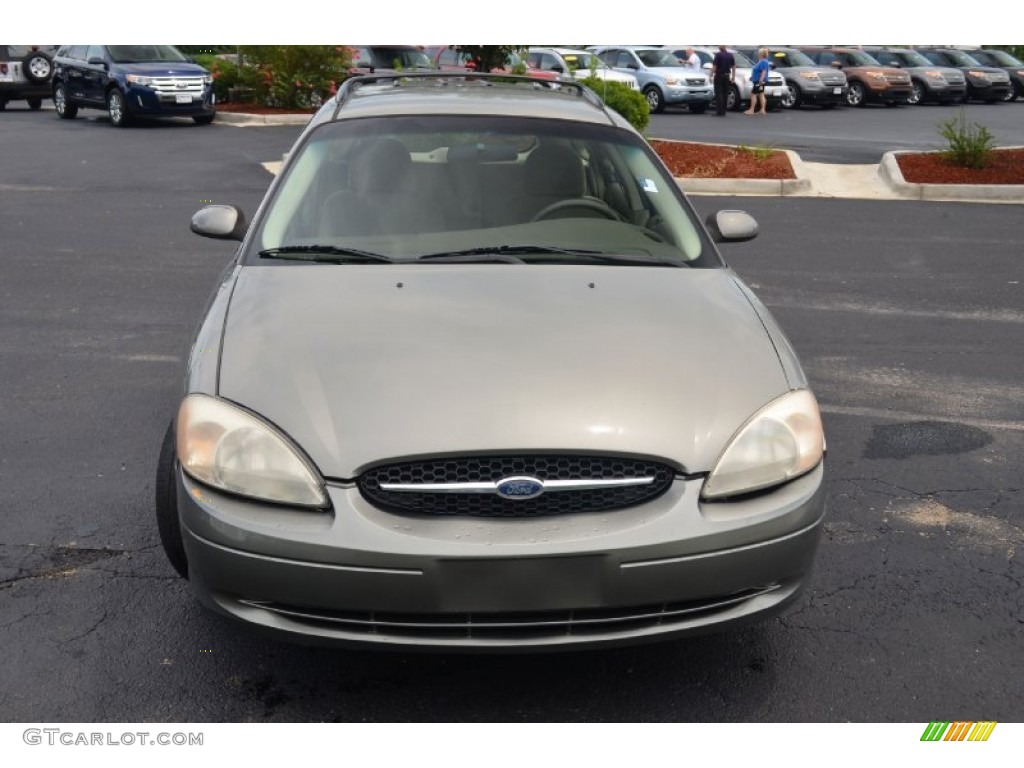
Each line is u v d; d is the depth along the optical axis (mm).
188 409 3078
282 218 4102
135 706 3156
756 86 27000
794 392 3211
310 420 2961
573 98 5062
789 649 3504
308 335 3270
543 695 3248
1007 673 3400
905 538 4324
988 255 10086
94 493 4598
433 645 2891
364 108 4672
